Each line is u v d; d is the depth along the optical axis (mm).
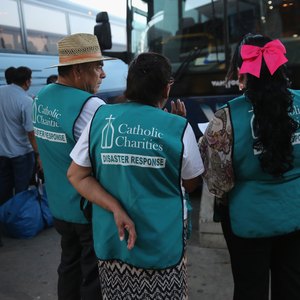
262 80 1580
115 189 1552
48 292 2984
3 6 6469
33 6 7180
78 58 2061
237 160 1657
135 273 1563
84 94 2014
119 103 1670
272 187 1674
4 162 4367
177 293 1576
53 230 4191
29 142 4418
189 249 3467
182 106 1854
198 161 1593
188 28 4773
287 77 1640
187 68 4707
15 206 4008
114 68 8469
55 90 2088
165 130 1500
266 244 1781
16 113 4215
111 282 1636
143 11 5117
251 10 4520
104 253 1609
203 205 3762
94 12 9125
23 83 4309
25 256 3607
